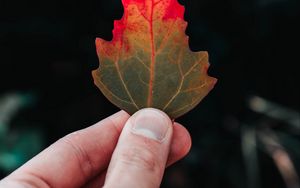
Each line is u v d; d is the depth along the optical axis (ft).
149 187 0.49
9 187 0.53
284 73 1.24
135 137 0.49
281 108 1.18
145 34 0.45
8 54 1.35
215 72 1.27
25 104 1.27
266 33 1.28
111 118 0.60
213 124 1.22
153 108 0.46
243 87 1.25
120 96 0.46
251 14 1.28
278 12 1.28
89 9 1.33
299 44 1.25
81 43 1.34
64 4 1.35
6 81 1.33
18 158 1.17
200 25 1.27
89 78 1.31
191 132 1.22
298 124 1.14
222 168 1.15
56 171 0.56
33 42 1.34
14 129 1.22
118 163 0.49
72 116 1.28
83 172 0.58
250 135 1.13
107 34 1.32
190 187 1.16
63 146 0.58
